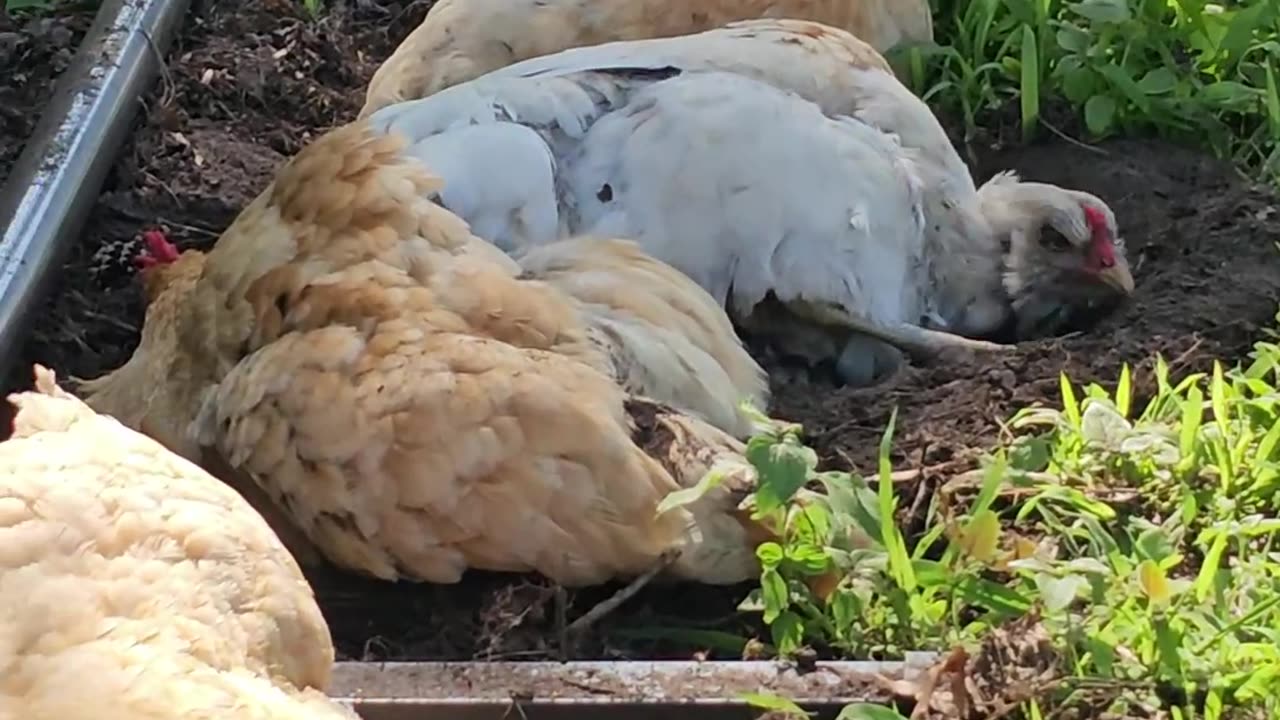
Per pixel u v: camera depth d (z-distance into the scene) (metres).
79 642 1.56
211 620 1.61
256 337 1.84
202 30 2.32
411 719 1.73
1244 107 2.18
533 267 1.88
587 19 2.10
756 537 1.80
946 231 2.02
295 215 1.87
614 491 1.78
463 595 1.81
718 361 1.89
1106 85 2.20
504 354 1.79
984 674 1.73
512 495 1.77
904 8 2.20
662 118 1.93
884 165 1.97
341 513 1.79
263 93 2.26
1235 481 1.85
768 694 1.73
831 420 1.94
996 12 2.27
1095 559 1.79
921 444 1.91
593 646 1.79
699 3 2.11
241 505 1.67
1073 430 1.88
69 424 1.68
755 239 1.93
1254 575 1.79
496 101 1.94
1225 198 2.12
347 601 1.82
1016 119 2.22
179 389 1.87
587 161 1.94
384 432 1.77
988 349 1.99
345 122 2.24
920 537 1.85
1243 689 1.72
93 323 2.06
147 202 2.15
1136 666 1.73
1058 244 2.02
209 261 1.88
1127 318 2.02
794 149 1.94
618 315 1.86
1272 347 1.93
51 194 2.10
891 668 1.75
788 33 2.03
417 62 2.09
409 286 1.82
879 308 1.97
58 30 2.33
